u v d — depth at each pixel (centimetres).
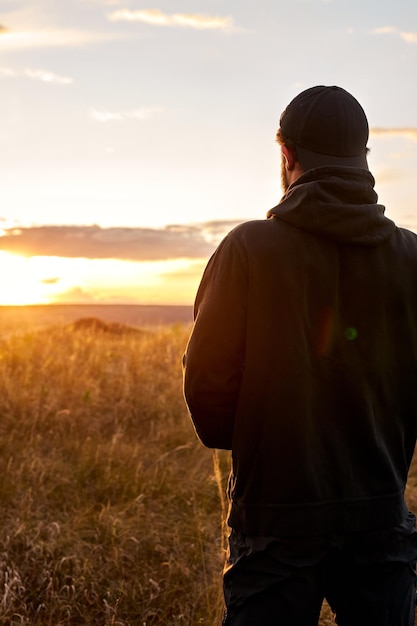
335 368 169
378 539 171
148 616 296
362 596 174
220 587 302
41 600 303
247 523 168
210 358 169
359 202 172
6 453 472
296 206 170
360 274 171
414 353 178
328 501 167
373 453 171
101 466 452
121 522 364
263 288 167
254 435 167
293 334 166
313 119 174
